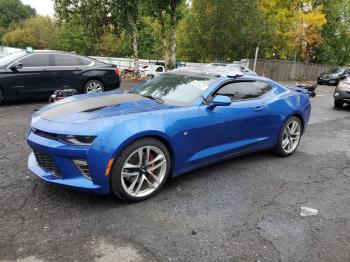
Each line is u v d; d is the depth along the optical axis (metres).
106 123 3.53
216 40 28.45
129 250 2.94
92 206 3.65
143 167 3.80
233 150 4.85
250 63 26.92
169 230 3.29
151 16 19.97
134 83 16.98
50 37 60.09
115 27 19.39
